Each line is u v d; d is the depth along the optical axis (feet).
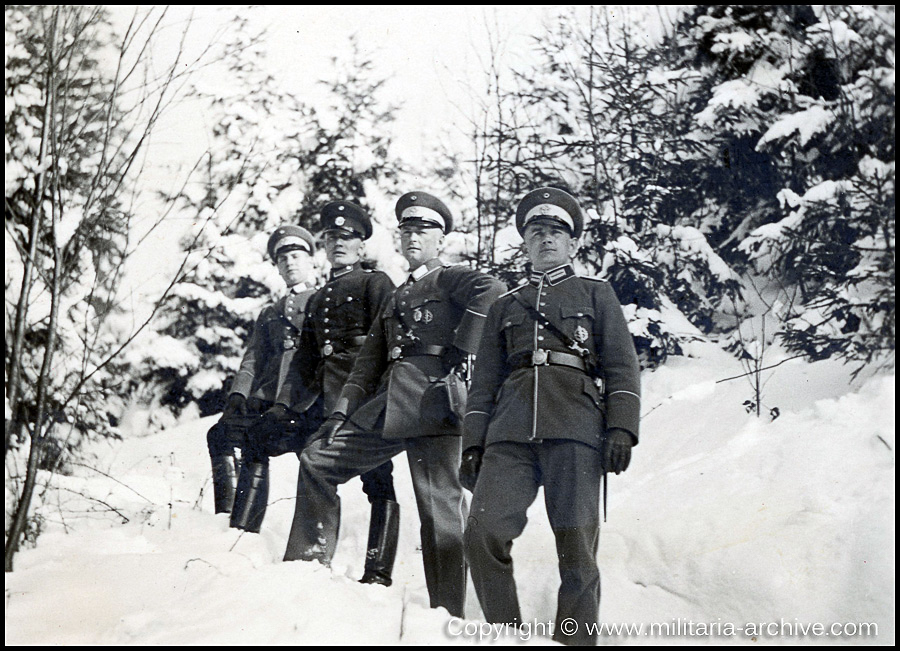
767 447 16.05
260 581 12.99
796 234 21.93
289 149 28.66
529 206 14.70
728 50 25.71
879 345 18.53
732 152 24.98
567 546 12.61
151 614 12.16
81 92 19.80
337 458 15.56
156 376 25.90
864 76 23.09
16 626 12.37
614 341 13.58
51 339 16.87
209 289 26.43
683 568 13.80
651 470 18.07
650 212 24.48
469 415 13.93
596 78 27.37
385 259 28.53
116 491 20.79
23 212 19.47
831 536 13.25
